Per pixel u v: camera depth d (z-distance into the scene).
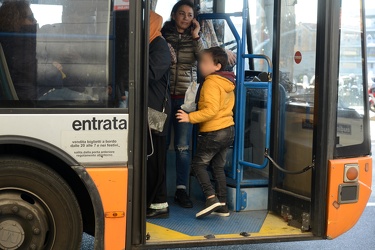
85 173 5.18
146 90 5.30
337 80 5.79
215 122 6.21
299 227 6.04
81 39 5.20
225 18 6.55
